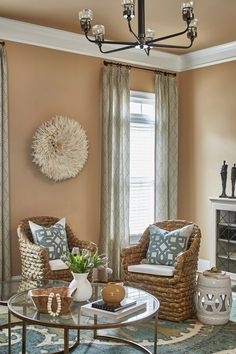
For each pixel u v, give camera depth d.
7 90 5.25
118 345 3.61
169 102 6.76
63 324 2.82
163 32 5.62
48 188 5.65
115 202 6.11
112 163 6.11
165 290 4.25
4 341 3.66
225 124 6.30
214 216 5.98
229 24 5.29
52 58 5.67
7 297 3.68
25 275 4.78
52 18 5.15
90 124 6.02
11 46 5.34
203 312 4.17
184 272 4.24
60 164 5.64
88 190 6.01
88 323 2.85
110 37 5.85
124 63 6.35
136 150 6.59
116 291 3.09
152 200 6.79
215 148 6.44
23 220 5.14
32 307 3.15
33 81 5.52
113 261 6.10
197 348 3.59
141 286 4.39
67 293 3.24
